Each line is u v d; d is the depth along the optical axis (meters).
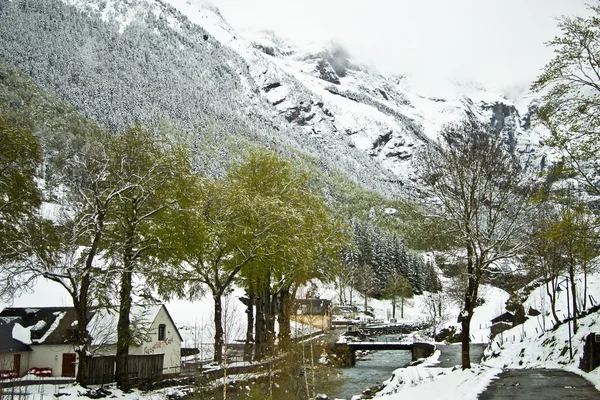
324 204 46.03
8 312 43.06
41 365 38.94
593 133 18.98
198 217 31.20
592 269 29.45
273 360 35.59
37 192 32.16
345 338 77.94
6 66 174.00
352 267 117.00
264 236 35.75
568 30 19.14
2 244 27.55
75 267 27.94
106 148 31.42
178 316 54.62
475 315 77.00
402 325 103.12
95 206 28.67
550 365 30.95
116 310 29.03
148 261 31.98
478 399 18.36
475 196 29.41
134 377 31.34
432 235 29.31
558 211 28.19
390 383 33.53
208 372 30.75
